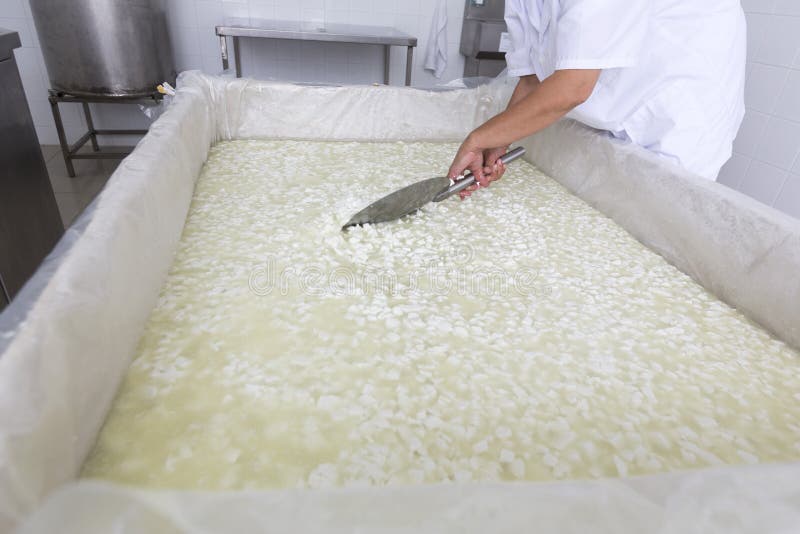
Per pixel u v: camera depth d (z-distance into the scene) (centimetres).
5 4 275
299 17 319
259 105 171
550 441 64
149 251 81
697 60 121
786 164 183
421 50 340
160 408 64
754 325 91
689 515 40
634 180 123
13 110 143
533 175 164
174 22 308
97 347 59
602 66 101
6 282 139
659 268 108
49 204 164
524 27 133
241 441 60
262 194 130
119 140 325
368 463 59
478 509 41
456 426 65
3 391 42
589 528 40
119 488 40
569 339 82
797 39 176
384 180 146
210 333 77
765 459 64
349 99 176
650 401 71
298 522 40
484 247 110
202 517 39
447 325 82
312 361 73
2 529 38
